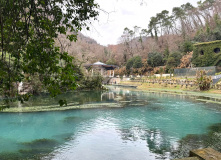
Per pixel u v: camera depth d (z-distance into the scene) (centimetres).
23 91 1686
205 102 1520
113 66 5334
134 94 2288
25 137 663
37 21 308
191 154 214
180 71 3444
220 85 2158
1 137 664
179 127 786
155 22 6588
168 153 515
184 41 4944
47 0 311
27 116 999
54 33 339
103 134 691
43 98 1730
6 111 1121
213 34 4231
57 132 721
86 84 2789
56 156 499
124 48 7125
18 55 299
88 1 326
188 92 2359
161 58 4850
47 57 302
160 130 742
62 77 305
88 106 1327
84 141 616
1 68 282
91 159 478
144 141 612
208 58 3619
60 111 1138
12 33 301
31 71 311
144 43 7250
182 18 5953
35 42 309
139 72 5084
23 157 494
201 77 2327
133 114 1059
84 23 351
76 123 855
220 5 5434
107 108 1254
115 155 504
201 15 6038
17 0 287
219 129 756
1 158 488
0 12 262
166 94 2236
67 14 338
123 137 655
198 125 820
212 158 194
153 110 1189
